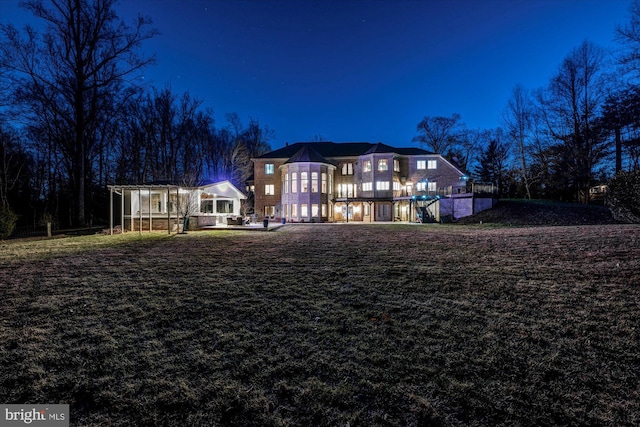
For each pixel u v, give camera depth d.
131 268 7.55
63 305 4.87
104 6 24.83
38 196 32.47
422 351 3.46
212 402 2.69
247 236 15.71
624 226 12.38
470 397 2.72
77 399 2.74
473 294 5.26
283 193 36.28
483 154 50.50
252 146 54.59
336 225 26.48
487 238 12.02
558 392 2.77
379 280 6.23
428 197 30.72
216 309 4.73
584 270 6.28
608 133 28.03
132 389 2.85
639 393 2.73
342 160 38.31
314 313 4.56
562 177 32.50
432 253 9.14
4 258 8.99
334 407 2.63
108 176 36.62
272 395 2.77
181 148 42.72
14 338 3.76
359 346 3.58
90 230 22.45
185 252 10.12
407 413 2.55
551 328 3.94
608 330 3.85
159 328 4.07
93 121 27.33
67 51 24.86
